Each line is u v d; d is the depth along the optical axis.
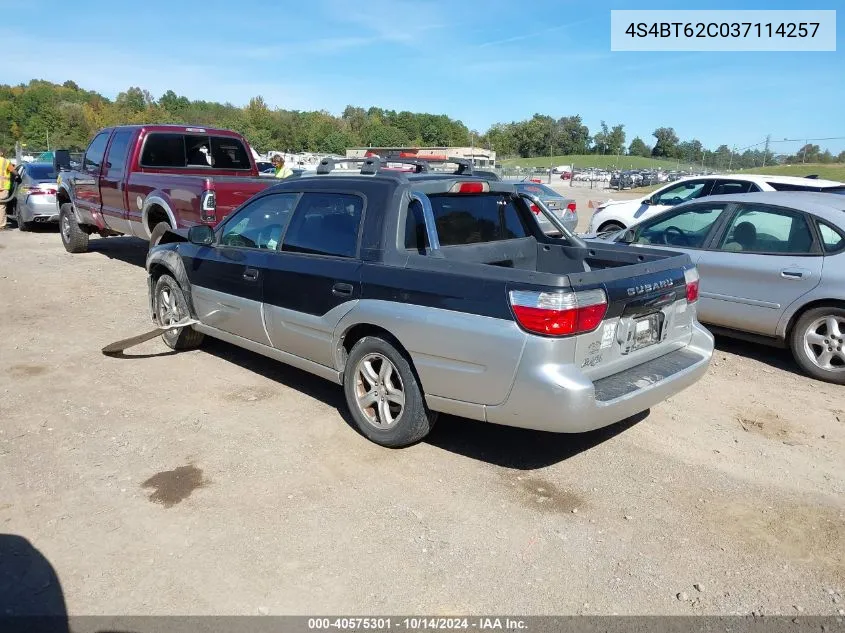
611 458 4.47
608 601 3.08
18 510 3.69
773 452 4.62
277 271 5.05
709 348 4.68
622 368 4.10
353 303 4.45
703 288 6.79
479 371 3.84
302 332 4.91
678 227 7.18
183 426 4.79
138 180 9.25
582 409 3.66
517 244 5.15
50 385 5.53
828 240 6.01
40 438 4.55
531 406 3.71
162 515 3.67
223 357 6.35
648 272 4.18
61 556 3.31
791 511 3.87
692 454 4.57
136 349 6.55
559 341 3.61
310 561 3.31
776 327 6.31
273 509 3.75
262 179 8.62
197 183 8.02
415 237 4.43
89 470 4.14
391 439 4.41
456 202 4.80
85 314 7.84
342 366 4.73
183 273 6.14
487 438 4.73
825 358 6.02
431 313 4.00
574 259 5.15
